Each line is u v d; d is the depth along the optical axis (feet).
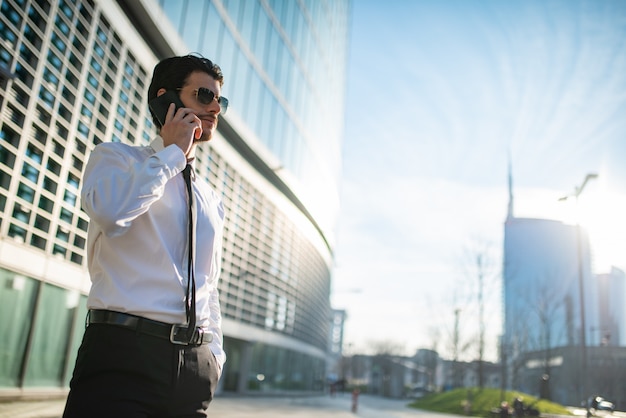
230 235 79.25
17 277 33.86
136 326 5.08
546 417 98.68
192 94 6.05
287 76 102.94
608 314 189.47
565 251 198.59
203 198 6.06
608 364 158.30
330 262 164.66
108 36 42.57
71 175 38.73
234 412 54.54
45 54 34.06
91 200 4.89
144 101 49.55
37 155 34.55
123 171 5.10
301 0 113.29
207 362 5.58
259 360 97.45
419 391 228.43
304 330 127.34
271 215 98.37
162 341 5.16
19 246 33.09
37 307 35.70
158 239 5.36
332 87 149.79
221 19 68.39
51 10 34.60
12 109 31.91
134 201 4.90
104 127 42.63
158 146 5.87
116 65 44.19
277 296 103.76
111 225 4.85
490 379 214.48
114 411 4.89
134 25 47.91
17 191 32.96
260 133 87.10
